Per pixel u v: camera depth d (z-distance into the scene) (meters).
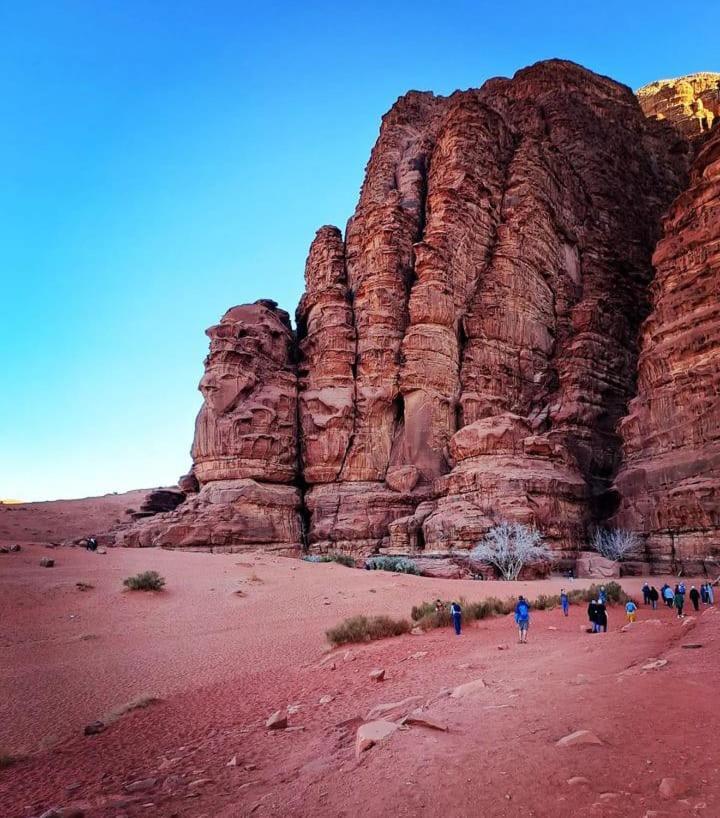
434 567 42.22
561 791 4.30
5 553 35.31
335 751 6.92
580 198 74.94
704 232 44.75
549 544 44.50
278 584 31.42
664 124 93.31
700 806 3.77
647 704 6.11
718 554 37.25
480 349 61.22
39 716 13.13
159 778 7.59
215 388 57.00
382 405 59.75
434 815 4.31
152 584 28.45
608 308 66.12
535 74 85.31
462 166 67.75
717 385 40.47
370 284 63.97
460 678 10.92
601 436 58.81
